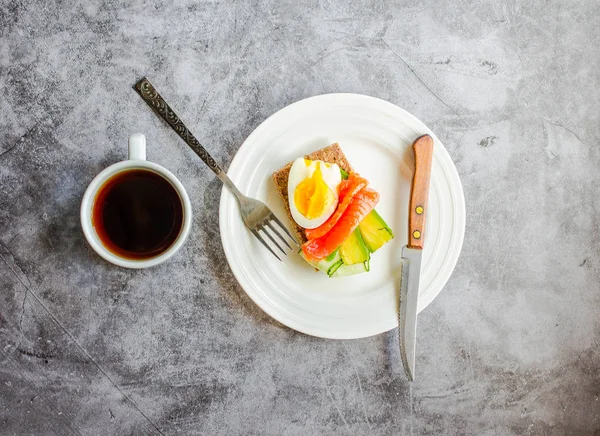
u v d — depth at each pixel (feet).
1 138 1.84
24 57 1.84
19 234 1.85
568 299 1.96
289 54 1.88
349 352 1.90
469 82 1.92
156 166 1.63
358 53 1.89
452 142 1.92
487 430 1.94
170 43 1.86
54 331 1.85
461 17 1.92
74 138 1.85
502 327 1.94
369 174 1.82
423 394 1.92
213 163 1.74
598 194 1.96
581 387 1.96
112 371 1.86
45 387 1.85
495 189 1.93
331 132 1.79
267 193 1.80
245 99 1.87
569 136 1.95
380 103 1.76
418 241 1.77
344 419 1.90
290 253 1.80
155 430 1.87
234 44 1.87
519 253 1.94
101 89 1.85
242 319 1.87
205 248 1.86
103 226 1.69
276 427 1.89
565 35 1.95
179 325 1.86
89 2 1.84
